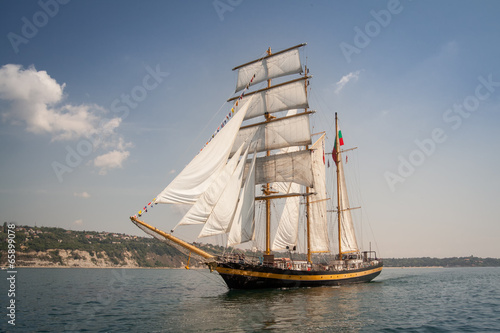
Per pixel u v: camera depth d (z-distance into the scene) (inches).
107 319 1049.5
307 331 887.1
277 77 2156.7
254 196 1815.9
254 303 1299.2
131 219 1464.1
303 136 2011.6
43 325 976.9
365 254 2571.4
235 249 1713.8
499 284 2561.5
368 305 1309.1
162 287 2159.2
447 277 3595.0
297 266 1823.3
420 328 949.8
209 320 1008.2
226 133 1683.1
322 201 2347.4
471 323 1029.2
